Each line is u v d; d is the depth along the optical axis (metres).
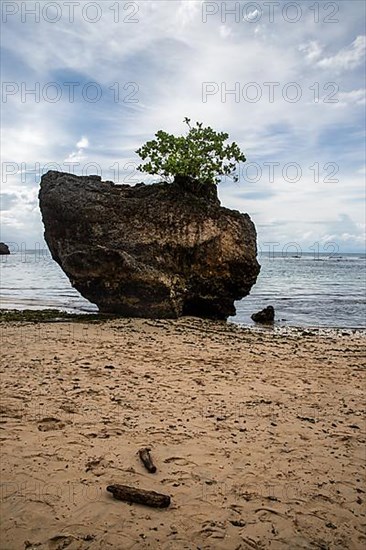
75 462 6.39
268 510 5.52
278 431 7.89
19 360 11.79
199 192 23.31
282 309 28.77
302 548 4.89
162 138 22.69
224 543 4.90
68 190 22.17
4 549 4.62
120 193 22.92
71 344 14.14
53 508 5.32
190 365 12.21
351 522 5.38
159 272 20.70
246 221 23.33
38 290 37.72
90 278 20.92
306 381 11.14
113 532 4.96
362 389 10.65
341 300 33.66
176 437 7.41
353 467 6.69
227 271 22.17
